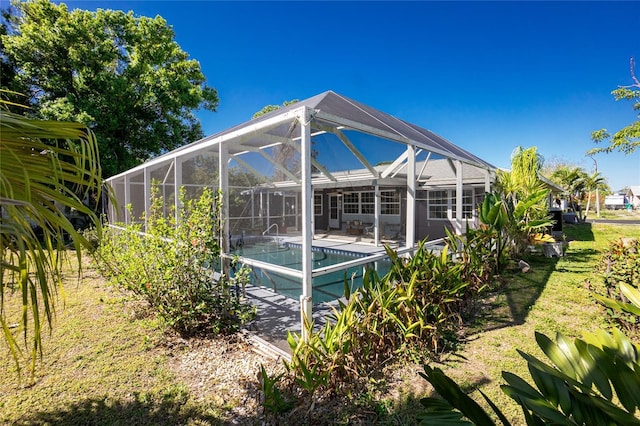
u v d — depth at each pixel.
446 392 1.21
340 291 6.03
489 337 3.72
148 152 15.96
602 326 3.83
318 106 4.09
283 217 6.98
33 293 1.32
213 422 2.39
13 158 1.30
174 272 3.88
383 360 3.14
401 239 12.48
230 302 4.01
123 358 3.34
